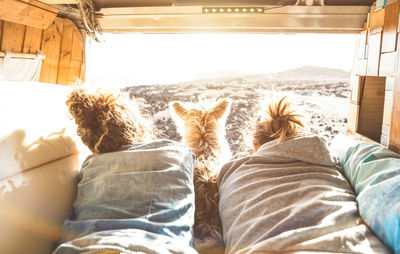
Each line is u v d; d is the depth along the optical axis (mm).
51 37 1938
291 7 1806
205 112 1581
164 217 966
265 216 924
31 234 926
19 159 917
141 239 846
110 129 1096
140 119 1213
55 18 1950
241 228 961
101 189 1010
